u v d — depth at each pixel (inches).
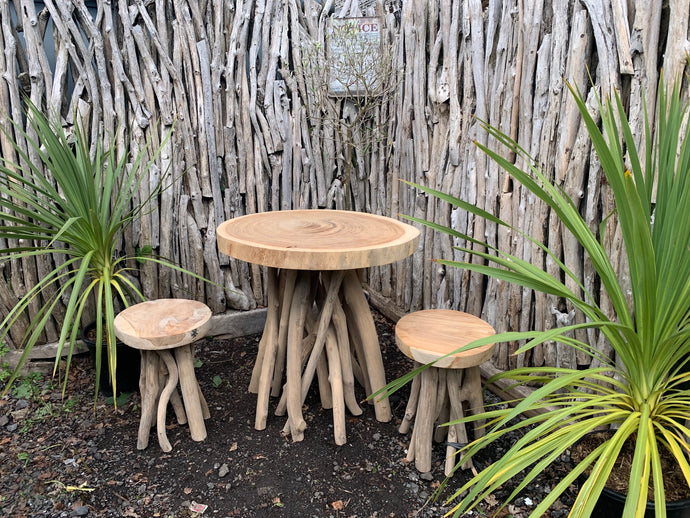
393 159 115.3
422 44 99.4
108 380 92.0
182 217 111.2
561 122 71.1
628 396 56.0
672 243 46.3
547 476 69.9
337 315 81.7
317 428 82.9
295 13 114.8
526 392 82.7
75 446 78.1
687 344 50.8
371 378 84.0
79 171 86.3
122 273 108.4
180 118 107.4
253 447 77.7
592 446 59.3
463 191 93.7
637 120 62.6
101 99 101.4
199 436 79.0
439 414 74.7
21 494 68.0
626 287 65.7
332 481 70.3
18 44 94.9
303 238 75.1
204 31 106.3
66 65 97.7
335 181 128.3
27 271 99.7
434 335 70.1
